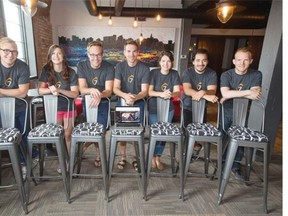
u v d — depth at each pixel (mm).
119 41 5977
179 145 1834
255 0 4516
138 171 2227
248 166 2176
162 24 6008
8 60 1856
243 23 6566
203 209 1851
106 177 1868
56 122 2006
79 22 5824
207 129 1880
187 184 2197
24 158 1982
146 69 2207
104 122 2189
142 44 5992
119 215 1747
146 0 5789
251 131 1854
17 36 4082
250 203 1946
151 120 2234
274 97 2598
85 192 2023
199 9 5359
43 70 2158
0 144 1580
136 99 2051
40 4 2637
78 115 2691
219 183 1913
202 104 2088
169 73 2242
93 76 2199
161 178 2291
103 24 5883
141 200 1935
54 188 2068
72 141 1800
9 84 1949
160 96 2078
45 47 5055
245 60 2025
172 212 1803
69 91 2102
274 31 2506
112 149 1831
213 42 8898
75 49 5914
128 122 1886
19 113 2047
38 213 1741
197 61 2217
